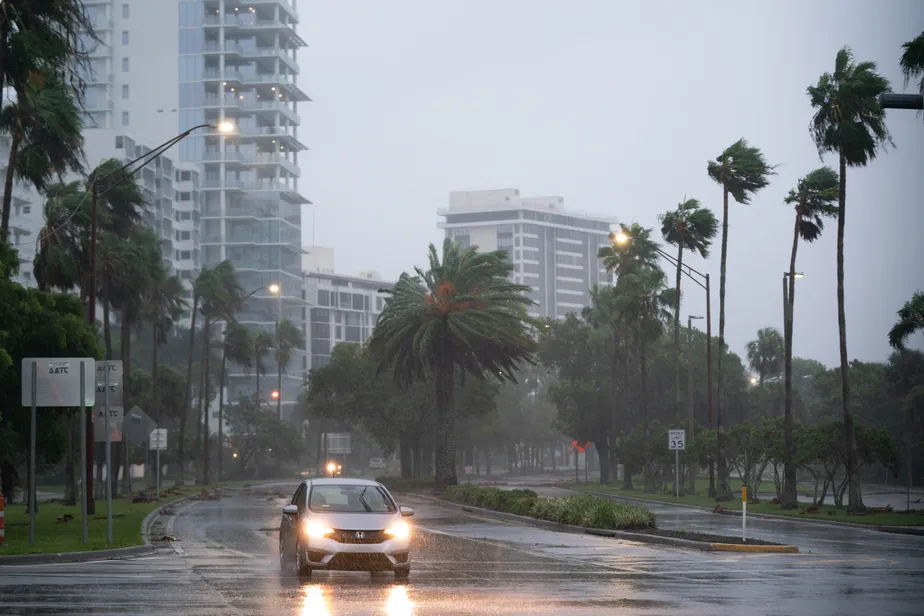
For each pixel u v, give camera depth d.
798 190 51.94
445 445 69.44
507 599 15.99
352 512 19.58
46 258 50.34
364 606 15.03
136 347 132.50
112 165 58.56
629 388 97.69
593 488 85.38
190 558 23.17
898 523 38.59
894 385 100.12
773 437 54.25
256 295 190.00
